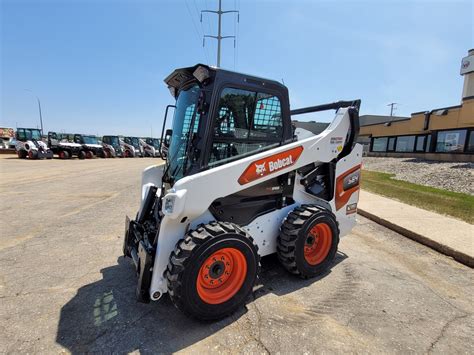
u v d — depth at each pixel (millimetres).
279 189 3299
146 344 2287
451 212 6332
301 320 2605
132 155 33344
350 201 4051
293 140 3396
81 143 28250
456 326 2561
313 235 3375
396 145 23875
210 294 2549
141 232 3191
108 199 7781
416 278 3471
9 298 2918
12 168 16031
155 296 2531
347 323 2570
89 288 3129
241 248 2607
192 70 2896
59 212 6312
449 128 17578
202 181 2541
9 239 4602
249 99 2959
